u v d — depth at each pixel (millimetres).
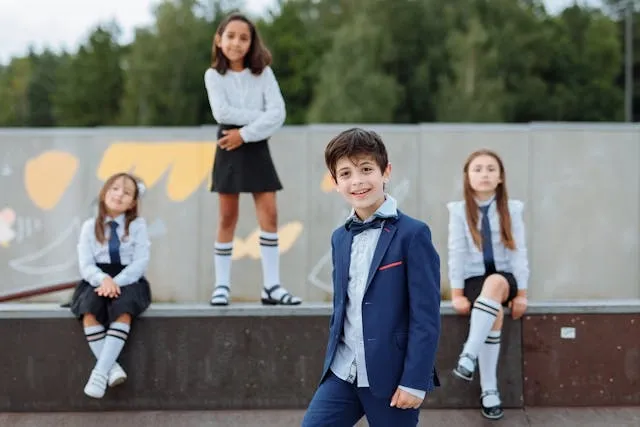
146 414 4102
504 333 4180
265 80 4566
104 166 9203
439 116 32969
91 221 4273
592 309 4180
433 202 9039
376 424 2723
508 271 4164
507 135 9062
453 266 4172
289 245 9070
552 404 4172
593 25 41969
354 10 38031
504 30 35812
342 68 32688
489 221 4164
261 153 4500
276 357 4164
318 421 2746
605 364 4180
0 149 9203
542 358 4176
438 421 4027
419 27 36969
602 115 38219
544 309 4172
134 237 4230
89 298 4039
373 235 2809
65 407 4125
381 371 2674
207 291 9125
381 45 34438
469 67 32969
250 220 8969
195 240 9148
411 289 2691
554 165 9078
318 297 9055
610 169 9094
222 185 4461
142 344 4148
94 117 44625
